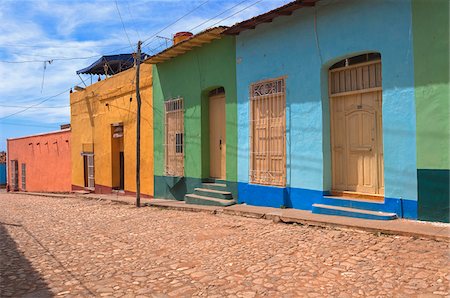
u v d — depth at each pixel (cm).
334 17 829
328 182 862
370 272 494
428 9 675
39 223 1073
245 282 498
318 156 863
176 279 530
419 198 691
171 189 1354
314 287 465
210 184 1180
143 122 1508
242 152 1062
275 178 966
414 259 521
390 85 730
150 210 1186
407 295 421
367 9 768
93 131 1911
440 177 665
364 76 811
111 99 1744
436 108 667
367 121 807
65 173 2258
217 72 1148
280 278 502
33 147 2700
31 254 712
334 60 839
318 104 863
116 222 1009
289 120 930
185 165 1286
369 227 660
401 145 715
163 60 1359
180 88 1305
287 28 933
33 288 525
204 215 994
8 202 1902
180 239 752
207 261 600
